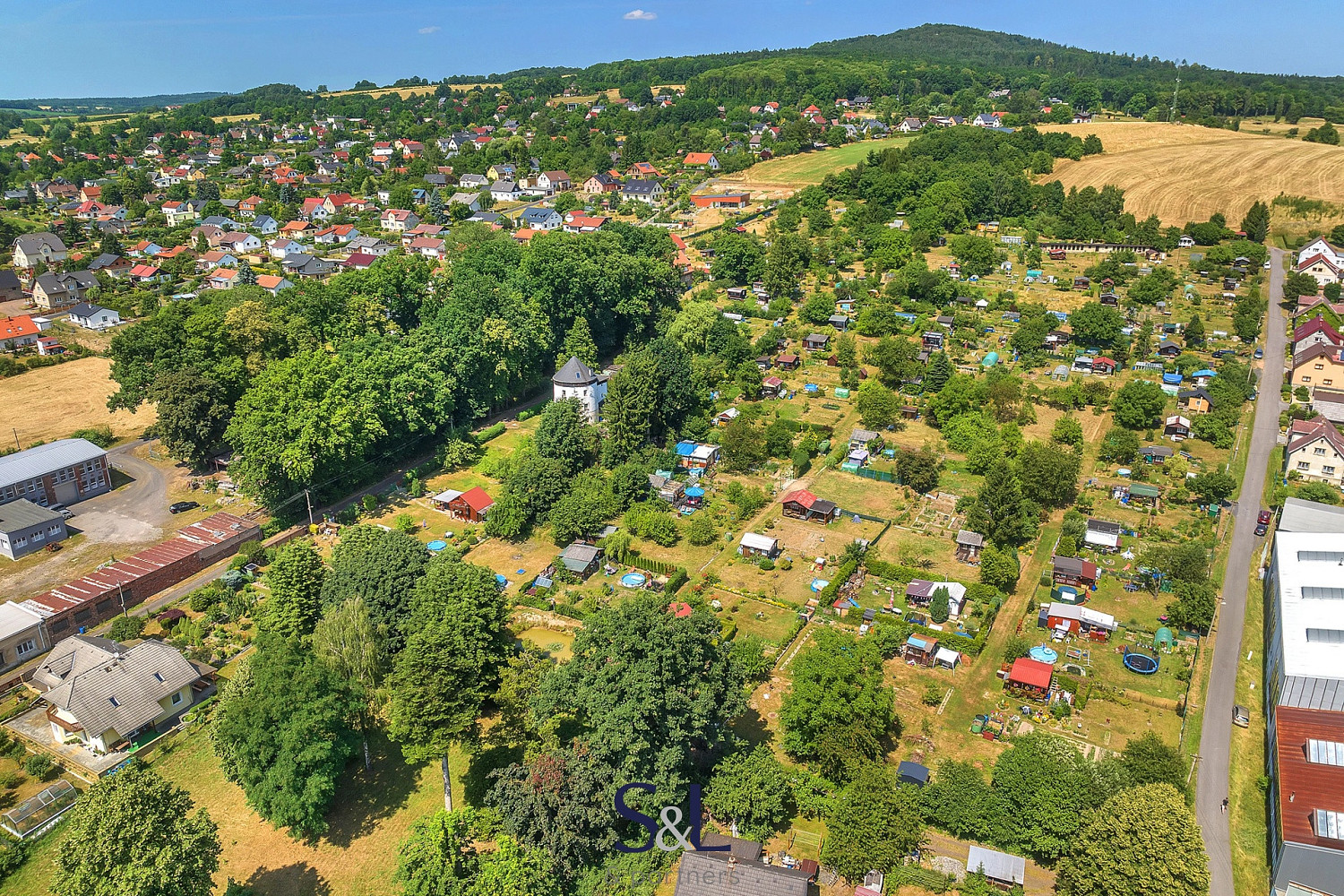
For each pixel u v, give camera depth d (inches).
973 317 7529.5
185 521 4896.7
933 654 3681.1
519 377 6456.7
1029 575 4313.5
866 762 2817.4
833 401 6382.9
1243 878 2689.5
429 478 5438.0
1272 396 6166.3
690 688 2807.6
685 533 4690.0
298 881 2704.2
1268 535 4579.2
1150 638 3806.6
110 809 2279.8
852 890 2632.9
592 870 2674.7
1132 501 4909.0
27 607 3875.5
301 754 2728.8
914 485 5098.4
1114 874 2405.3
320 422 4753.9
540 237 7765.8
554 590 4188.0
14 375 7121.1
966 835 2805.1
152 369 5590.6
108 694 3238.2
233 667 3673.7
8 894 2637.8
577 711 3038.9
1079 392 6092.5
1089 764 2790.4
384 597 3540.8
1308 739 2918.3
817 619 3969.0
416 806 2997.0
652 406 5442.9
